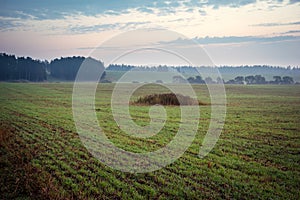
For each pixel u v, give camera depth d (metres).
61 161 10.06
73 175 8.82
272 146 12.57
